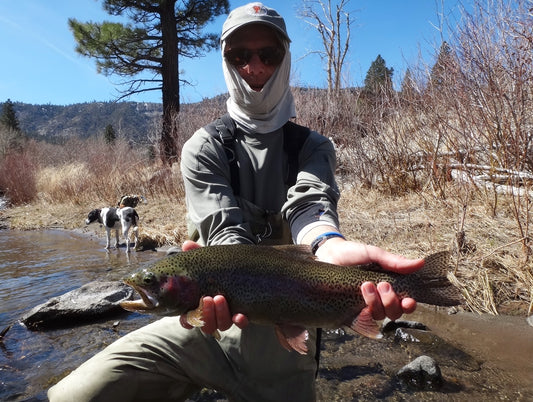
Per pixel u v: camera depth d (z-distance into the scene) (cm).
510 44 272
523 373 131
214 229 93
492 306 180
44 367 156
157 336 95
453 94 300
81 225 504
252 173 99
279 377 94
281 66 98
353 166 385
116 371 92
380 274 81
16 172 732
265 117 99
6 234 488
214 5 798
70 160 805
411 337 159
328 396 127
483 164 296
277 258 83
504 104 275
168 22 745
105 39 727
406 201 308
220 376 95
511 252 205
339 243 86
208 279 81
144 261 322
